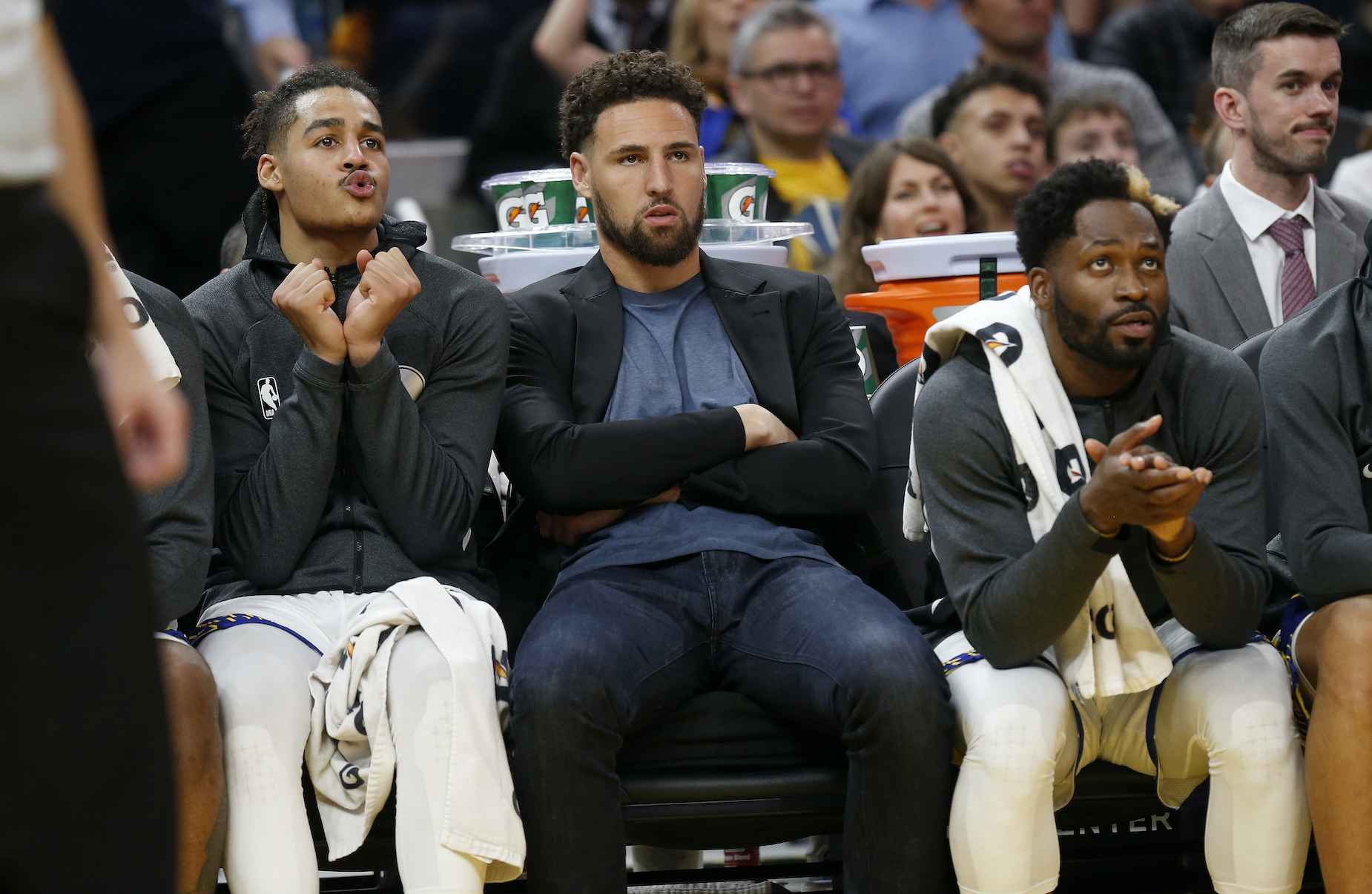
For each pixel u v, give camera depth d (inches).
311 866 273.4
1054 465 291.0
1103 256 284.4
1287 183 424.2
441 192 679.1
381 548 315.3
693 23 639.8
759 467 321.1
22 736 155.6
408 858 270.8
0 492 154.1
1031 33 665.6
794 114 575.5
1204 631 284.7
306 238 335.9
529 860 279.0
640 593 309.3
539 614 307.0
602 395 334.6
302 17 735.1
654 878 309.1
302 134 325.7
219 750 267.9
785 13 577.0
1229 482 295.6
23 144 157.9
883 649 283.0
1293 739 282.0
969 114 551.2
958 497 295.1
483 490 327.6
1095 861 337.4
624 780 291.3
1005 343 296.4
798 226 409.1
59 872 156.4
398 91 747.4
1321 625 291.0
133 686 160.2
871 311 396.8
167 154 576.4
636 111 337.4
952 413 297.0
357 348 302.0
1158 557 276.2
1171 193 605.3
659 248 337.7
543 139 635.5
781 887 350.9
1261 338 345.7
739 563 313.6
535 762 276.2
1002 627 280.1
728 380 339.9
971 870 274.8
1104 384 297.3
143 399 181.5
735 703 300.5
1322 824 277.1
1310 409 310.8
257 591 312.8
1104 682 282.5
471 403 323.6
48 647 155.6
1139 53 733.3
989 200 558.3
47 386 156.5
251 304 332.8
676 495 325.7
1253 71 420.5
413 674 279.4
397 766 277.9
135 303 284.7
